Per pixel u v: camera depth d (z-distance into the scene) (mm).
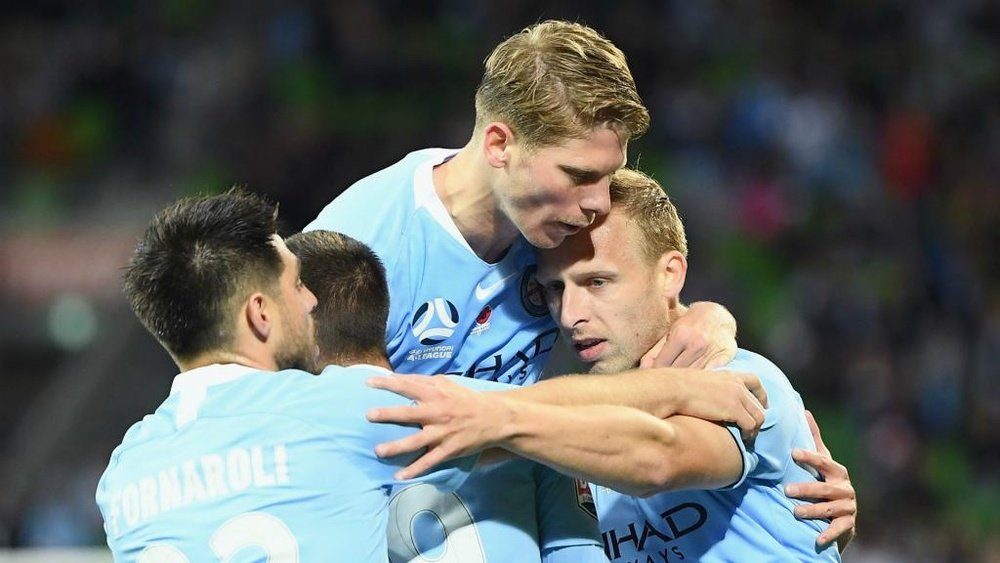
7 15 43562
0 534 32219
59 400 36562
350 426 8742
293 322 9234
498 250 10914
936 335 37750
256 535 8531
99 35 42875
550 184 9828
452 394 8656
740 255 38938
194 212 9117
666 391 9367
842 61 44969
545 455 8695
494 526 9344
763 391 9922
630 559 10672
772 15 45594
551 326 11500
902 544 32625
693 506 10281
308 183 37531
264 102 39750
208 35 42750
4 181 39688
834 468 10445
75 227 38688
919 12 47094
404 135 39094
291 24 42219
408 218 10820
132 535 8742
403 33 43406
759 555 10234
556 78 9703
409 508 9469
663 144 41438
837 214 40656
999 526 33719
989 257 40031
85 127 40781
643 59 42688
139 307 9180
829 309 37844
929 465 35156
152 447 8906
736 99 42250
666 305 10617
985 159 42938
